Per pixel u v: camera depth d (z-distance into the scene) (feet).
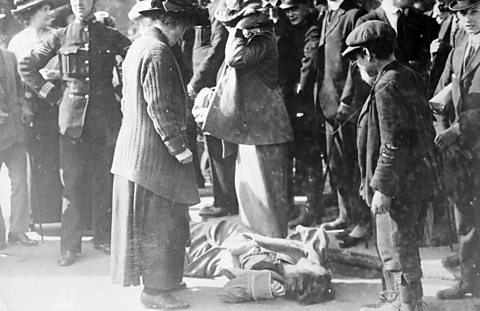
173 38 18.70
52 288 19.88
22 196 24.23
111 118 22.65
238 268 19.31
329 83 21.81
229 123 20.99
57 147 24.82
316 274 18.39
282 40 22.29
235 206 24.68
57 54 22.97
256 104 21.02
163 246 18.19
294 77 22.45
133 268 18.21
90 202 24.14
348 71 21.33
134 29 25.40
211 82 23.93
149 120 18.20
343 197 21.97
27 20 24.18
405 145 16.31
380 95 16.46
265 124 21.01
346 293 18.93
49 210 25.11
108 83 22.70
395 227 16.69
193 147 25.29
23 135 24.18
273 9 22.24
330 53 21.59
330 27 21.65
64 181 22.29
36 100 24.44
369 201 17.12
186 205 18.54
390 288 17.57
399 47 20.45
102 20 23.65
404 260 16.75
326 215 23.76
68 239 22.03
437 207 19.92
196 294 19.12
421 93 16.78
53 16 24.17
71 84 22.52
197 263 20.47
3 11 25.62
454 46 18.85
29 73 22.97
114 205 18.49
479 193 17.78
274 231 21.21
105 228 23.12
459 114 18.02
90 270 21.35
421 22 20.65
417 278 16.84
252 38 20.38
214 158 24.52
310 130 22.66
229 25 20.75
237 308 18.16
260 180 21.17
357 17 21.27
